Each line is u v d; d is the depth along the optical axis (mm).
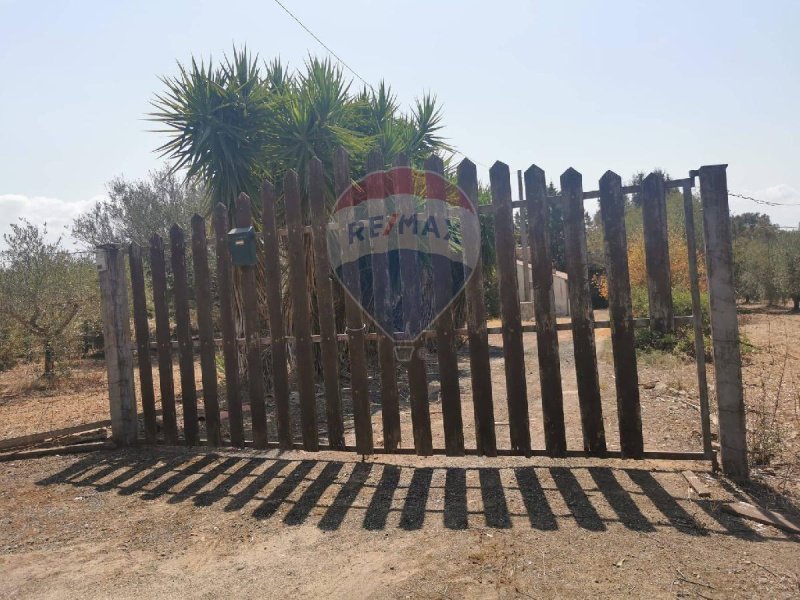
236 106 9062
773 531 3244
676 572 2842
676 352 10695
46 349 11523
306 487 4449
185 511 4117
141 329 5781
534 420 6332
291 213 5074
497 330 4484
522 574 2912
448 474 4527
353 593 2854
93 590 3076
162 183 20906
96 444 5867
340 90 9844
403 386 9117
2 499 4574
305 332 5066
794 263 29109
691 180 4062
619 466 4434
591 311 4230
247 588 2990
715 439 5039
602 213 4188
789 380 8117
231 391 5398
